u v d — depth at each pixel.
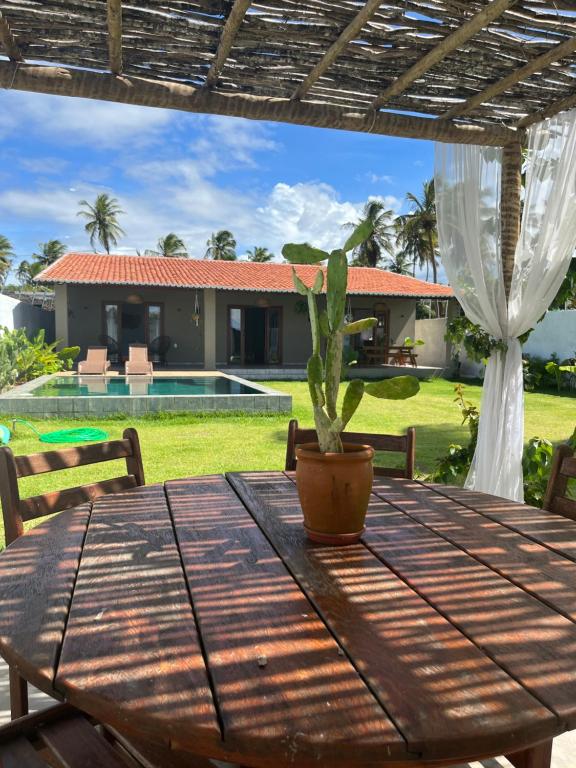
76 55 2.66
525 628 1.12
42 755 1.21
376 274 22.14
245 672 0.95
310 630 1.10
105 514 1.85
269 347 20.16
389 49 2.66
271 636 1.08
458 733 0.81
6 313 14.27
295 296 19.84
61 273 16.78
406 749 0.79
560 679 0.95
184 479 2.35
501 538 1.66
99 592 1.27
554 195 3.32
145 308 18.78
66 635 1.07
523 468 3.87
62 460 2.00
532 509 1.96
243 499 2.03
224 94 2.94
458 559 1.49
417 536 1.67
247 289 17.27
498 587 1.32
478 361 3.87
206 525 1.74
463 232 3.60
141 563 1.44
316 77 2.83
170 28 2.46
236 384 12.90
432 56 2.66
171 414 8.96
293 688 0.91
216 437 7.32
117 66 2.72
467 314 3.68
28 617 1.14
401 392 1.57
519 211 3.59
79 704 0.90
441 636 1.08
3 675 2.24
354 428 8.48
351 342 19.94
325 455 1.53
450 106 3.27
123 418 8.79
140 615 1.16
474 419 4.27
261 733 0.80
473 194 3.55
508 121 3.51
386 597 1.25
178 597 1.25
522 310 3.51
